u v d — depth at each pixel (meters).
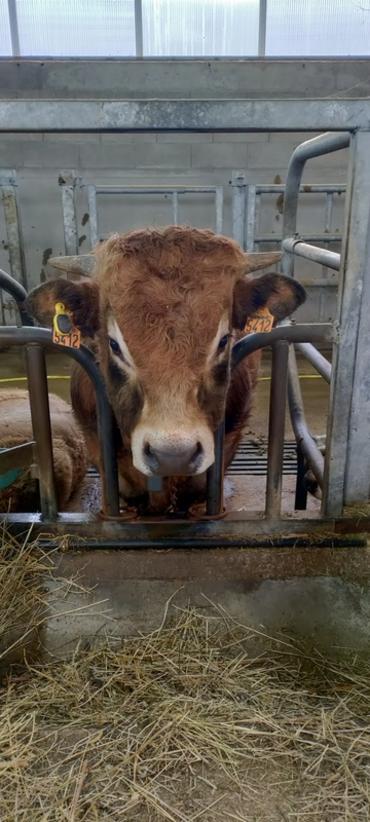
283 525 1.94
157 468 1.45
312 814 1.13
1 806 1.14
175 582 1.79
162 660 1.52
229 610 1.70
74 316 1.69
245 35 6.15
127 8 5.98
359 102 1.53
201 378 1.49
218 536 1.93
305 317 6.59
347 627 1.65
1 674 1.48
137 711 1.36
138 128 1.52
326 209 6.21
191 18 6.03
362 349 1.81
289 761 1.24
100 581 1.79
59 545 1.89
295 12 6.03
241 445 3.67
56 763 1.23
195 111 1.51
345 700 1.39
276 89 6.14
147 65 6.02
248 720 1.33
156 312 1.46
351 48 6.21
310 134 6.22
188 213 6.39
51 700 1.40
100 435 1.89
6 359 6.13
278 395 1.85
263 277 1.67
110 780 1.20
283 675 1.48
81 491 3.06
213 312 1.49
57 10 5.96
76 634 1.61
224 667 1.49
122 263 1.50
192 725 1.31
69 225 5.86
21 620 1.65
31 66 5.96
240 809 1.14
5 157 6.11
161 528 1.92
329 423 1.89
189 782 1.20
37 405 1.85
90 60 6.00
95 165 6.22
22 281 6.18
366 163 1.61
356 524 1.95
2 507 2.15
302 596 1.75
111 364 1.62
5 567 1.80
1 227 6.29
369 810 1.14
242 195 5.89
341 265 1.74
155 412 1.45
